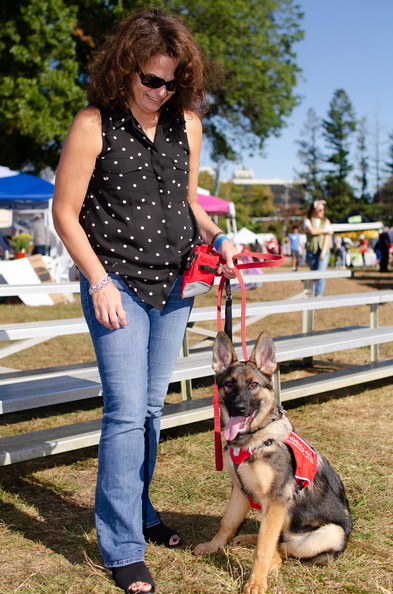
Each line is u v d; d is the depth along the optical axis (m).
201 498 3.53
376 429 4.77
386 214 65.56
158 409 2.87
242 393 2.85
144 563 2.63
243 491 2.82
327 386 5.36
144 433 2.82
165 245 2.60
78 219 2.51
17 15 16.09
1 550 2.91
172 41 2.40
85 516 3.31
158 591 2.56
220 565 2.80
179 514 3.34
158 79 2.38
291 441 2.79
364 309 12.55
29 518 3.28
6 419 5.07
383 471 3.89
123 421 2.53
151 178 2.53
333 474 2.99
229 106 22.67
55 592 2.54
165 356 2.77
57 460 4.22
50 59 16.94
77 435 3.84
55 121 16.11
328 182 69.94
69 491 3.66
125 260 2.53
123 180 2.47
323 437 4.55
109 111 2.47
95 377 4.40
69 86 16.34
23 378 4.38
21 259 12.60
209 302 13.06
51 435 3.84
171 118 2.67
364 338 5.73
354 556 2.85
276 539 2.62
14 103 15.83
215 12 20.11
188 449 4.33
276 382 4.88
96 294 2.43
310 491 2.80
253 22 21.55
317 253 10.41
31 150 20.80
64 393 3.84
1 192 12.79
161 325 2.72
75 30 17.78
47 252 15.09
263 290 17.39
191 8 19.92
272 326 9.85
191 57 2.49
